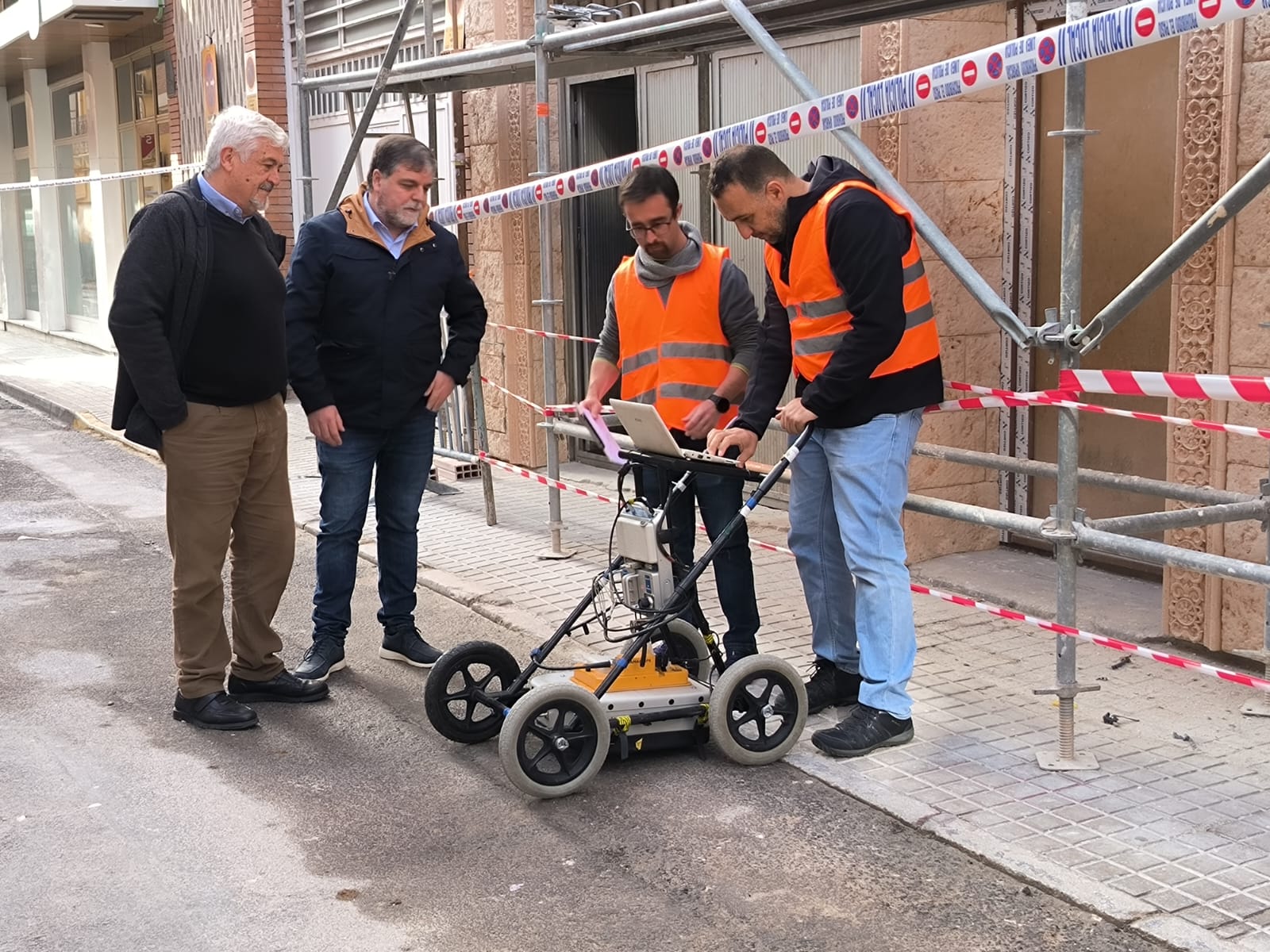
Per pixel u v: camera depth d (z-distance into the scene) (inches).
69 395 543.5
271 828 159.9
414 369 207.5
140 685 210.5
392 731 191.0
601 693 168.9
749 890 143.2
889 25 244.4
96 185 737.6
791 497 187.0
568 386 371.9
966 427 257.6
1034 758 172.4
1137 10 137.7
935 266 248.5
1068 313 158.2
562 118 342.3
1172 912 134.1
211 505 187.5
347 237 203.3
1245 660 202.5
